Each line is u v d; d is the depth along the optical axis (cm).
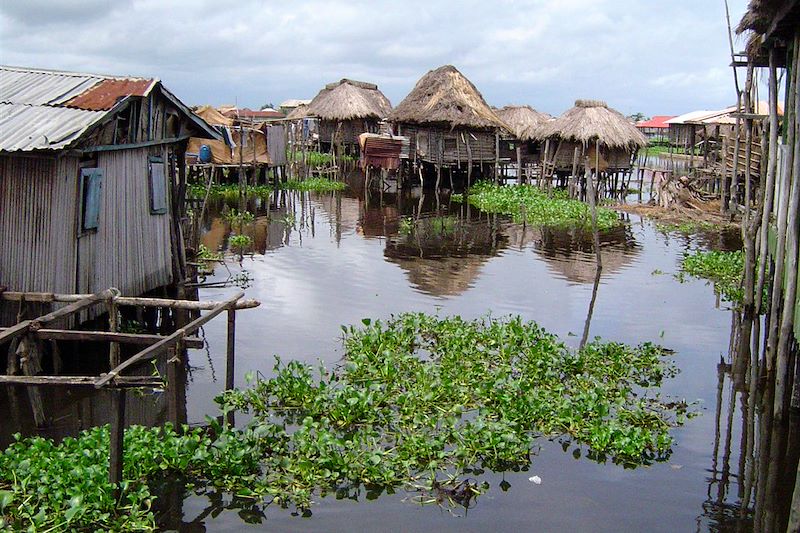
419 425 995
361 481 856
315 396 1061
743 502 829
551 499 828
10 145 1068
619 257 2272
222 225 2772
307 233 2644
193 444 862
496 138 3850
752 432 1009
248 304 1070
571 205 3167
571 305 1678
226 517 781
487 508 806
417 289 1817
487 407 1054
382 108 5466
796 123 1016
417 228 2800
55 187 1133
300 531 755
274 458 884
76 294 1179
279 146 3719
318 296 1728
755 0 1047
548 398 1066
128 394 1113
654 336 1447
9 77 1355
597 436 952
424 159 3900
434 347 1325
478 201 3528
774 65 1266
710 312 1620
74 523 742
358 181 4531
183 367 1237
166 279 1551
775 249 1262
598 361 1248
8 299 1099
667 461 927
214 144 3481
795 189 1001
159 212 1503
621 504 820
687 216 3069
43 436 958
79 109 1202
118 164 1320
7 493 748
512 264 2150
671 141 5562
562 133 3594
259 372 1216
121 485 775
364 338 1287
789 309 1009
